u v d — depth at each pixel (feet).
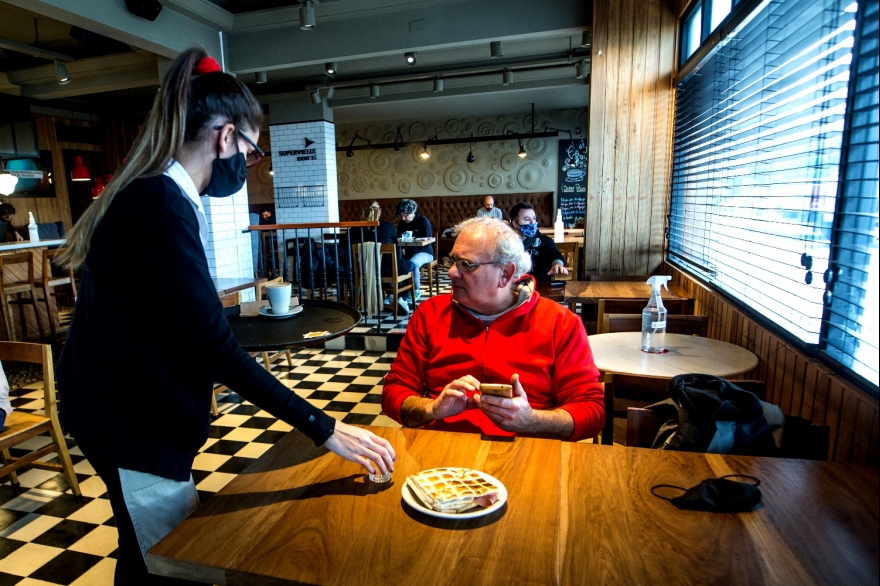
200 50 3.69
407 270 21.26
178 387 3.61
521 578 2.64
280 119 30.32
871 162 4.52
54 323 17.78
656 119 13.75
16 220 30.12
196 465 9.48
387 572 2.71
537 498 3.39
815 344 5.75
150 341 3.51
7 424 7.73
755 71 8.05
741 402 4.40
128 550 3.96
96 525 7.65
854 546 2.85
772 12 7.37
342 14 18.12
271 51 19.08
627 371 6.78
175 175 3.51
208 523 3.18
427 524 3.14
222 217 20.95
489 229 5.40
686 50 13.01
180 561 2.86
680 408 4.42
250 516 3.25
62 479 9.00
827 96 5.73
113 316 3.47
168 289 3.33
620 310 10.61
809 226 6.16
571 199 39.47
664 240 14.12
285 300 7.49
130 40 15.99
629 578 2.63
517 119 39.09
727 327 8.96
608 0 13.62
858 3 4.86
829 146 5.70
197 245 3.49
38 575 6.59
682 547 2.86
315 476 3.76
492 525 3.11
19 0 12.73
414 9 17.72
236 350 3.51
